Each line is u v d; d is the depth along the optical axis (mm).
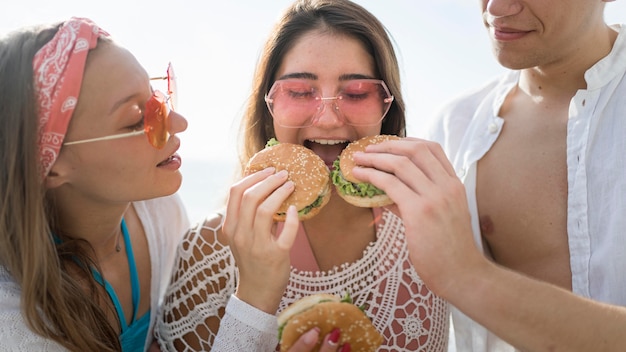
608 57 668
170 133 630
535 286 496
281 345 496
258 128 740
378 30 665
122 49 576
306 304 532
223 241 632
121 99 555
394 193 507
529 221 723
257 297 555
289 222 533
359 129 654
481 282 486
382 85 646
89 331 558
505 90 820
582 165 673
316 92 633
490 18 683
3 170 532
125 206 631
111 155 564
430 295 655
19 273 540
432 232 488
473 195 783
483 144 791
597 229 663
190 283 632
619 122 656
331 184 642
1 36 553
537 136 738
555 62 700
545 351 483
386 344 636
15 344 518
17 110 521
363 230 668
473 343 784
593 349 473
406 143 535
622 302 646
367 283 651
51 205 587
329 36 635
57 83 526
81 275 604
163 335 651
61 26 560
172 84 684
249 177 567
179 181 638
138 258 699
